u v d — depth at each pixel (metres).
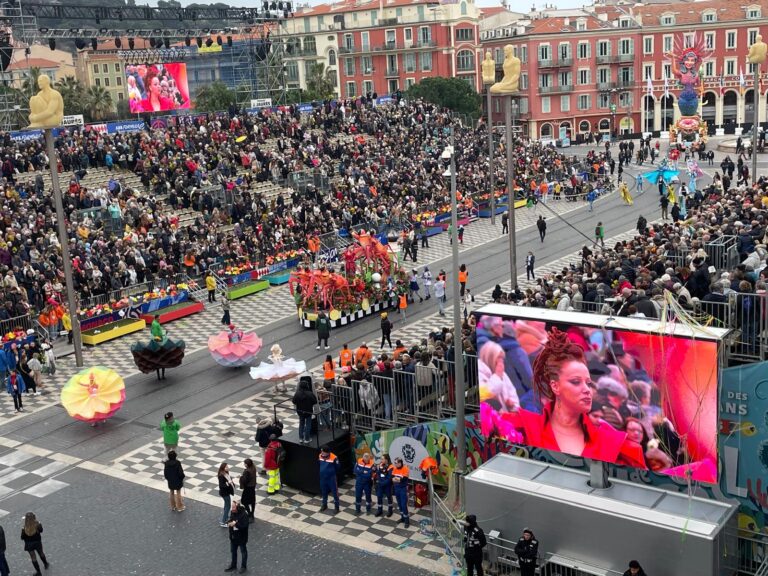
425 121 76.88
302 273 39.56
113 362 35.97
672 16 107.56
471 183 64.06
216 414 29.58
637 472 19.33
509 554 19.41
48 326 37.78
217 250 46.59
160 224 47.50
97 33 60.81
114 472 25.69
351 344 36.53
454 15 114.56
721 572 17.02
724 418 17.78
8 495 24.52
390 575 19.58
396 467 21.77
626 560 17.70
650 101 110.62
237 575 19.86
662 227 37.66
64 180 51.47
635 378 17.84
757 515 17.77
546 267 47.00
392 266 41.28
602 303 23.03
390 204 58.25
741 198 40.88
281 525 22.14
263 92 79.06
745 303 18.88
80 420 29.70
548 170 70.56
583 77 109.31
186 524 22.41
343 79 123.25
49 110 33.44
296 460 23.84
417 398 23.05
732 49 106.19
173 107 70.38
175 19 65.00
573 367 18.66
